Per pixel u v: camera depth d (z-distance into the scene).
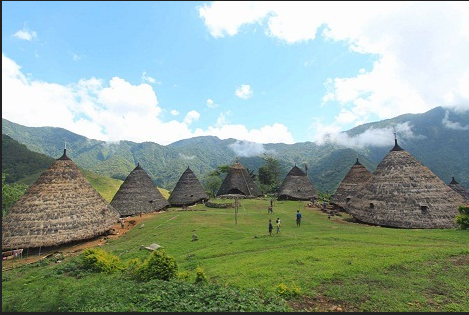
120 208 42.44
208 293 10.34
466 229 22.56
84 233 25.92
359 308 9.58
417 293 10.48
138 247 21.64
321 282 11.74
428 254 14.71
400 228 26.56
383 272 12.53
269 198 61.00
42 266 18.98
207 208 45.66
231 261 15.90
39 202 25.36
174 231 26.33
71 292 11.51
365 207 30.52
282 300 10.01
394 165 31.36
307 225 28.81
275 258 15.46
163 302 9.62
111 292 11.14
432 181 29.19
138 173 48.31
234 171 60.97
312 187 60.59
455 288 10.80
